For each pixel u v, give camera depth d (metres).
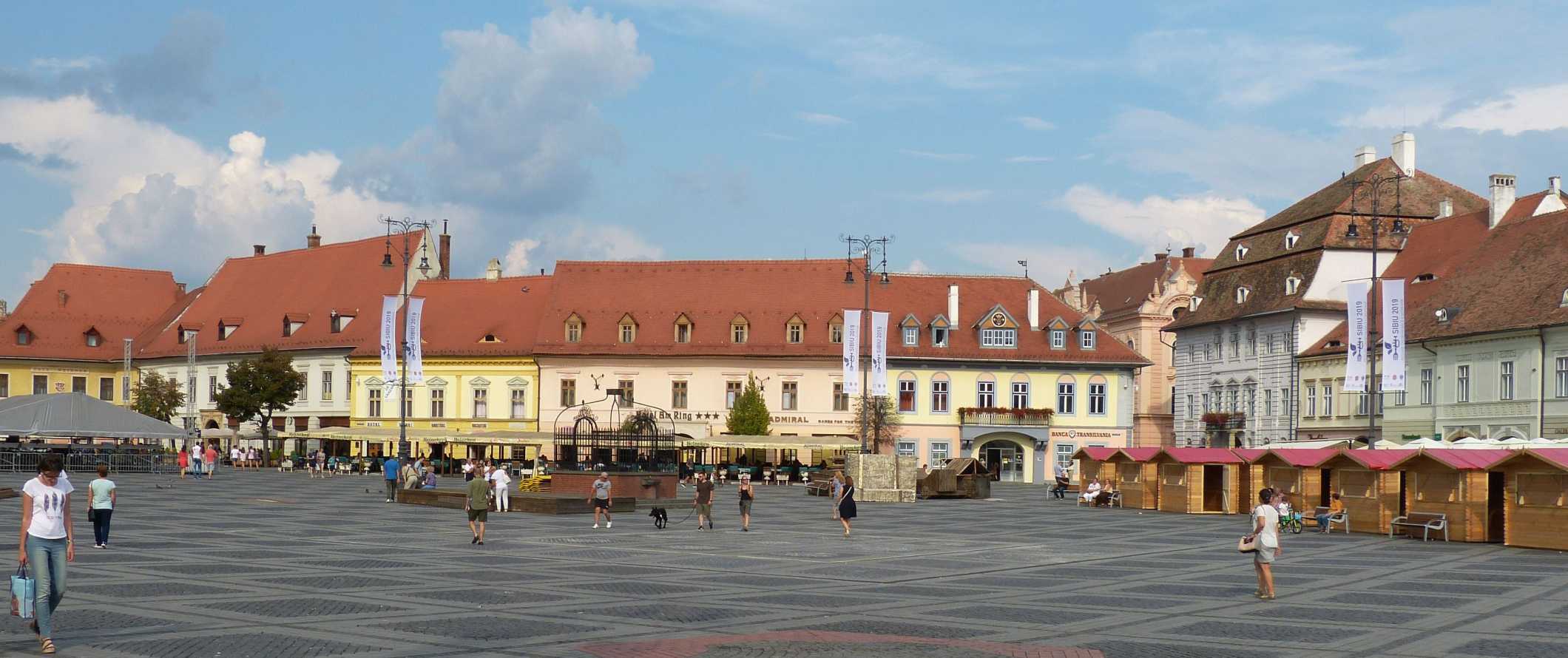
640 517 53.25
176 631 19.97
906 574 31.64
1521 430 73.88
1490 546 42.47
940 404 103.19
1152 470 64.69
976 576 31.27
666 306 105.94
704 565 33.09
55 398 83.94
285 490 69.69
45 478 18.36
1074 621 23.23
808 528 48.16
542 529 45.41
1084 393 104.25
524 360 105.69
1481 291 80.19
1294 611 24.98
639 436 63.75
